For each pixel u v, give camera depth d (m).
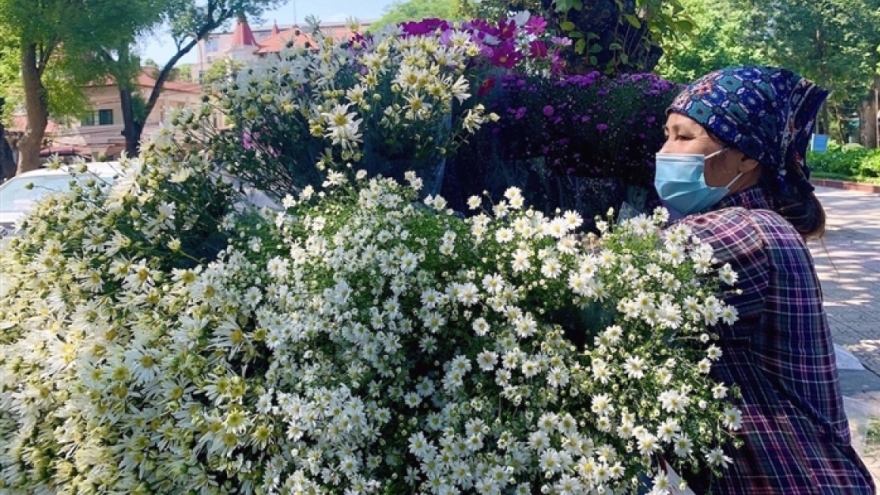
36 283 1.90
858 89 28.27
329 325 1.55
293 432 1.45
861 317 6.46
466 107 2.47
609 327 1.49
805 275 1.53
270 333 1.56
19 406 1.77
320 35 2.23
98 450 1.55
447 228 1.65
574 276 1.50
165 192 1.96
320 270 1.62
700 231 1.59
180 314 1.67
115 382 1.55
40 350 1.80
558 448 1.41
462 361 1.49
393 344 1.51
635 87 2.77
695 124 1.68
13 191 7.02
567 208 2.74
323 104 2.02
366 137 2.04
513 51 2.60
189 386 1.58
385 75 2.05
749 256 1.53
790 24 25.44
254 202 2.19
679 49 4.75
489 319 1.57
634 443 1.43
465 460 1.42
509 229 1.60
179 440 1.53
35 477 1.71
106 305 1.76
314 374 1.52
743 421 1.51
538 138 2.70
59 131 35.06
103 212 1.94
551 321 1.60
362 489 1.39
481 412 1.46
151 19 19.47
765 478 1.49
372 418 1.47
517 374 1.52
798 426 1.51
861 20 25.22
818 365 1.51
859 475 1.51
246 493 1.49
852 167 22.84
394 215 1.66
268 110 2.11
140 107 30.28
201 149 2.13
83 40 18.39
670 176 1.71
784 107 1.65
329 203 1.83
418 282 1.56
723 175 1.68
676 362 1.48
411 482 1.44
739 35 26.23
